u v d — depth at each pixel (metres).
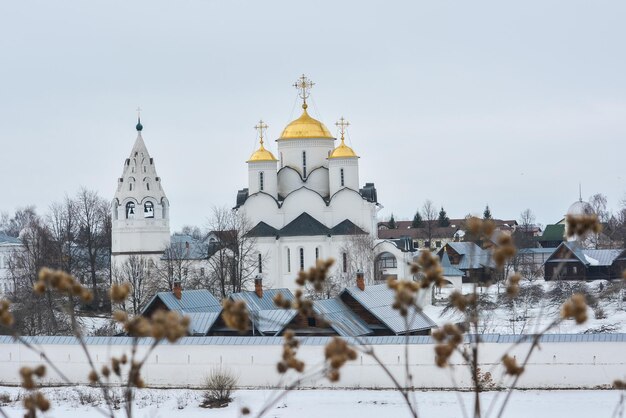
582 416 76.25
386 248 176.50
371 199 184.50
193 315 100.50
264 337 93.00
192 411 82.81
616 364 87.38
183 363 94.75
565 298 140.88
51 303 126.69
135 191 181.12
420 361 89.94
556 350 88.19
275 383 92.19
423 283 21.88
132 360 22.11
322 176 188.00
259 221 183.00
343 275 170.25
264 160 184.75
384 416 78.69
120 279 162.88
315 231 178.62
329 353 20.27
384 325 97.38
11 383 99.75
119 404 85.12
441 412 79.19
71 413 81.94
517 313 133.75
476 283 23.48
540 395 85.19
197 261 172.50
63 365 98.12
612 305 143.88
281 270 179.88
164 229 182.12
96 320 145.00
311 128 189.38
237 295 100.19
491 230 21.42
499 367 87.94
